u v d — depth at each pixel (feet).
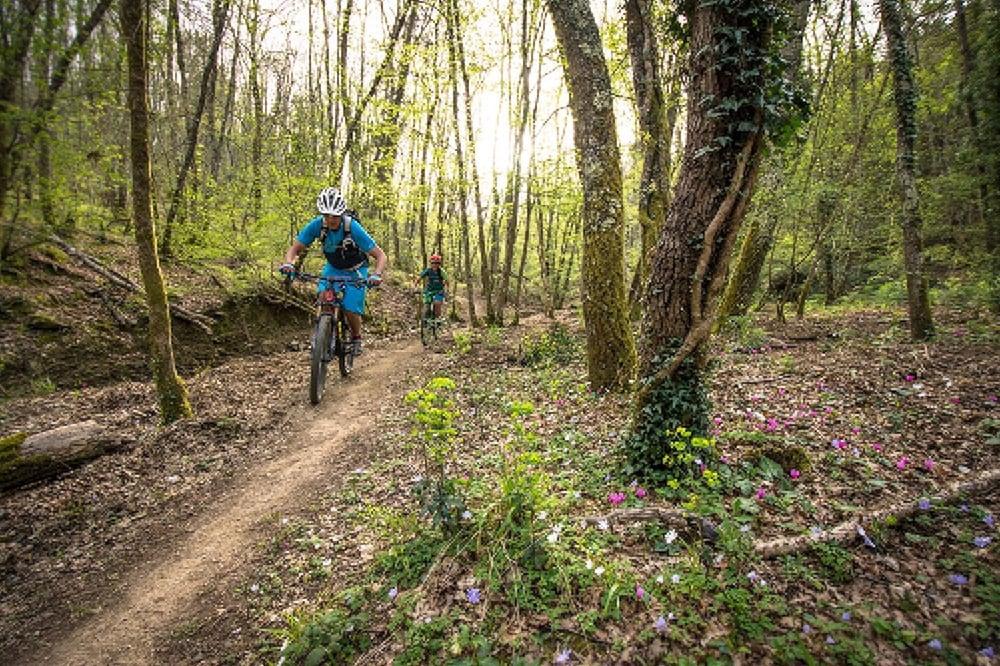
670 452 12.89
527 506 11.10
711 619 8.86
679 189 12.88
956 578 9.37
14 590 12.72
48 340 28.43
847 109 45.14
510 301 80.48
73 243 37.93
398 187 46.42
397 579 10.70
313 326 42.09
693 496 11.21
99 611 11.87
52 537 14.60
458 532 11.07
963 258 42.75
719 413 17.65
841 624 8.61
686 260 12.80
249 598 11.56
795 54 28.19
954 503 11.68
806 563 10.06
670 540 9.95
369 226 50.11
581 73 21.17
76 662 10.55
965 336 27.78
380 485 15.56
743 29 11.55
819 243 41.27
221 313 36.27
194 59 63.67
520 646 8.68
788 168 33.17
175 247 41.68
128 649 10.73
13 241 30.27
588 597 9.39
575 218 58.59
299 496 15.88
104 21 22.30
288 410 23.29
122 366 29.89
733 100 11.71
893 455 14.30
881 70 43.70
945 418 16.61
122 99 26.78
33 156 23.06
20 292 29.71
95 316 31.14
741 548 9.98
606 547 10.55
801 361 25.50
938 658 8.14
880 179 49.70
